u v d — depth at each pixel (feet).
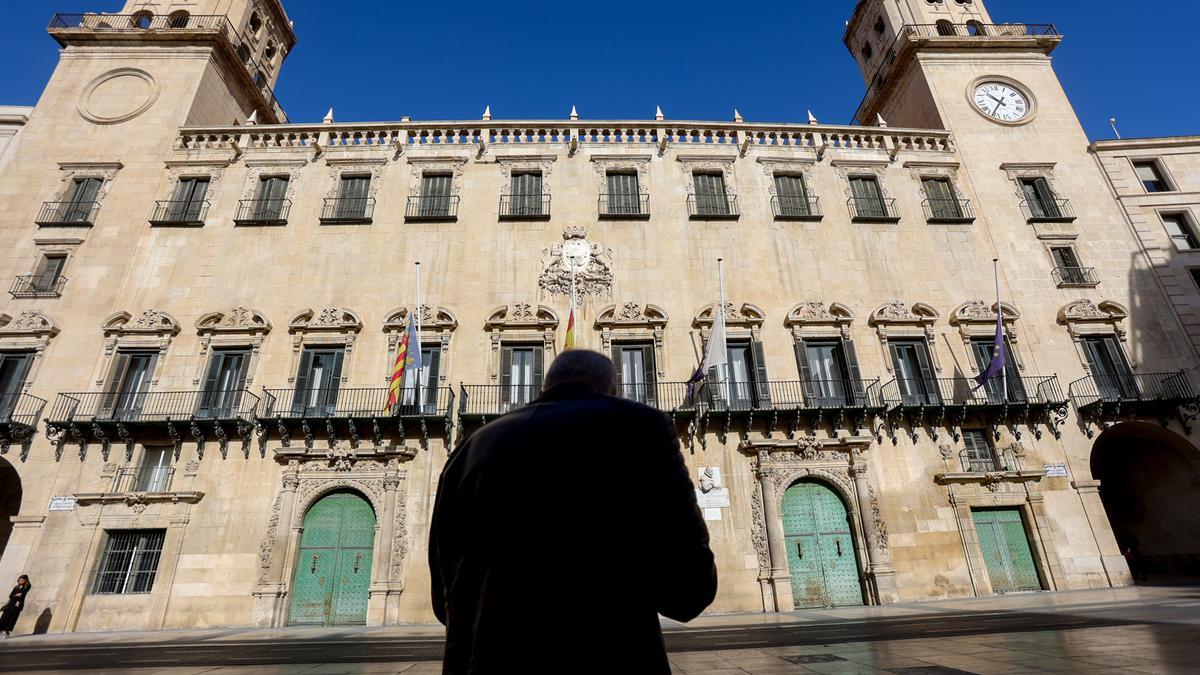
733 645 32.24
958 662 21.86
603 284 78.13
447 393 70.44
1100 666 19.24
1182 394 71.72
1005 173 88.33
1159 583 64.90
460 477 6.18
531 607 4.94
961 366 74.13
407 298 76.48
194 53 93.25
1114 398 72.13
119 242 77.82
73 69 90.17
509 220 81.87
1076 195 86.69
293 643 42.09
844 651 27.04
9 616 54.03
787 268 79.92
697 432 68.64
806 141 91.61
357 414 68.74
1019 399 71.92
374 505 64.44
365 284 77.05
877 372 73.51
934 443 69.26
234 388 70.49
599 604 5.01
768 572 63.16
